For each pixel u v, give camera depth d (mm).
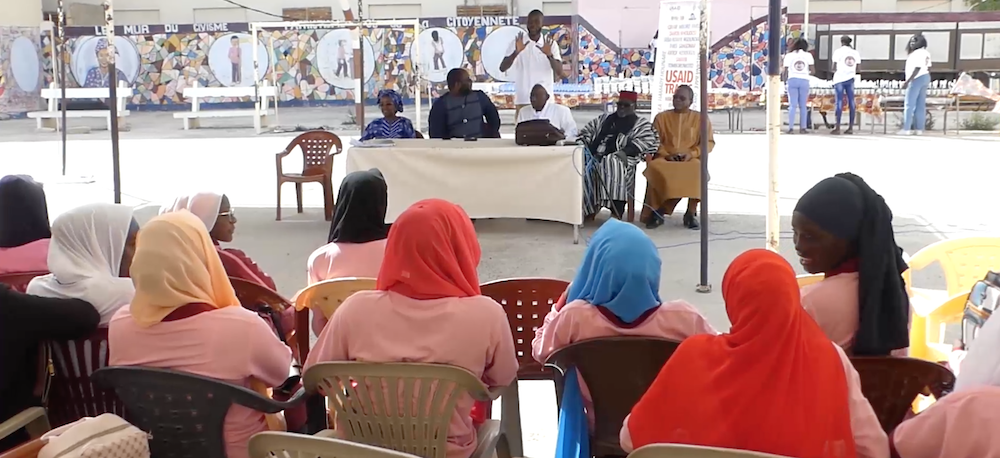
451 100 8148
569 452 2527
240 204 8789
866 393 2361
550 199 6898
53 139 16016
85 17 23266
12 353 2486
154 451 2451
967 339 2953
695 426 1910
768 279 1860
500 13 23047
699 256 6410
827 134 14977
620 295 2494
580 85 16250
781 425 1837
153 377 2359
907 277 3678
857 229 2385
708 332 2557
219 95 18516
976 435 1779
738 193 9055
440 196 6992
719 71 17953
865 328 2371
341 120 19422
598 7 18422
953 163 10844
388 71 22234
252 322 2432
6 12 21047
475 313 2410
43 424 2531
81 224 2785
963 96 15078
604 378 2527
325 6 23281
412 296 2432
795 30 18641
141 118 20938
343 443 1843
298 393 2508
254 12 23547
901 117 16219
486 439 2637
